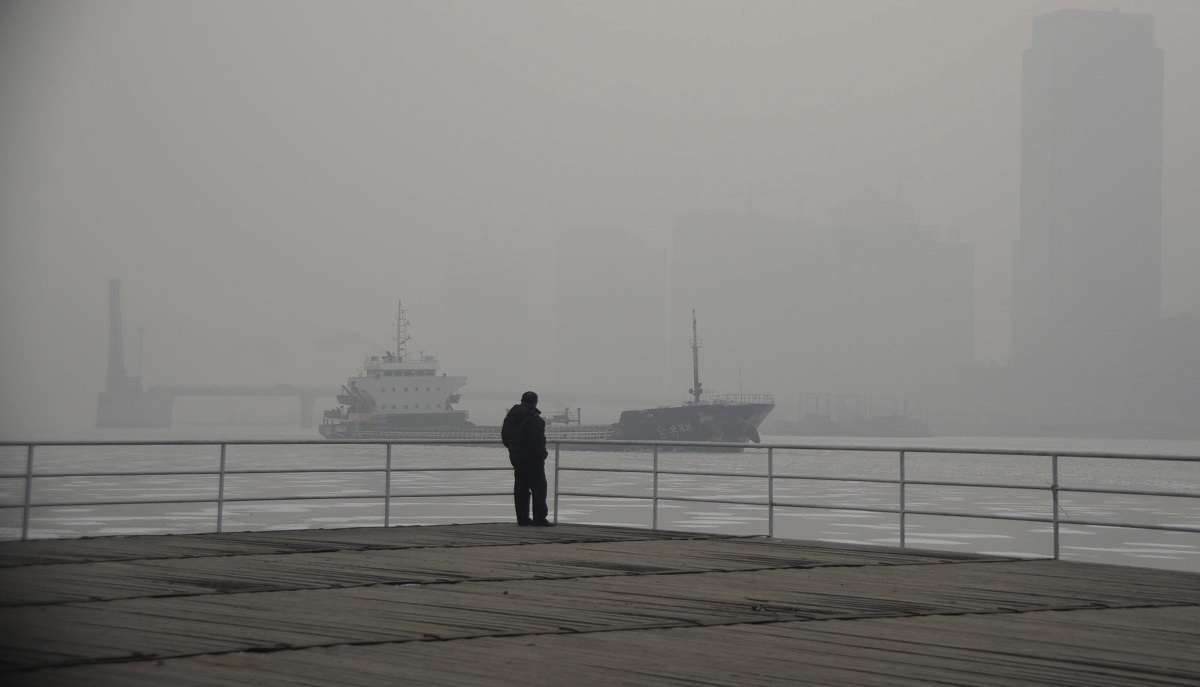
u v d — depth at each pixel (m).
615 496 18.67
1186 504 77.56
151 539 16.67
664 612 10.42
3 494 71.50
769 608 10.70
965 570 13.79
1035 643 9.04
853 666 8.09
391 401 140.00
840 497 79.19
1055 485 14.73
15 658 8.12
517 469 18.83
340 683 7.36
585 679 7.57
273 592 11.55
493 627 9.58
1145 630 9.68
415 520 51.81
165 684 7.29
